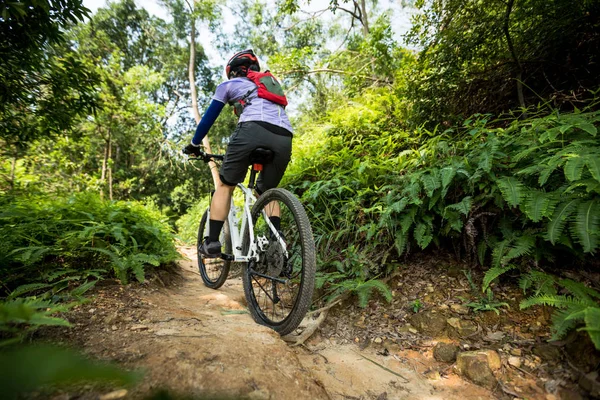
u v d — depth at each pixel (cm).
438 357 173
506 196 200
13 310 95
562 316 152
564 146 216
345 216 322
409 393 151
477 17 371
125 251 261
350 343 201
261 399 113
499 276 214
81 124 1160
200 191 1798
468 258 240
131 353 130
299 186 437
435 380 159
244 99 227
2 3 236
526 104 367
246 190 253
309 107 1128
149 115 1316
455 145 286
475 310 193
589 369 135
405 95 449
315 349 196
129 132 1407
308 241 192
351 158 405
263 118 221
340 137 494
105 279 226
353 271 265
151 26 1723
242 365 130
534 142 229
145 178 1738
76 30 1266
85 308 177
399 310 220
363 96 648
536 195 194
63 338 142
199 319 189
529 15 353
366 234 292
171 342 140
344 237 314
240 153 222
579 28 334
